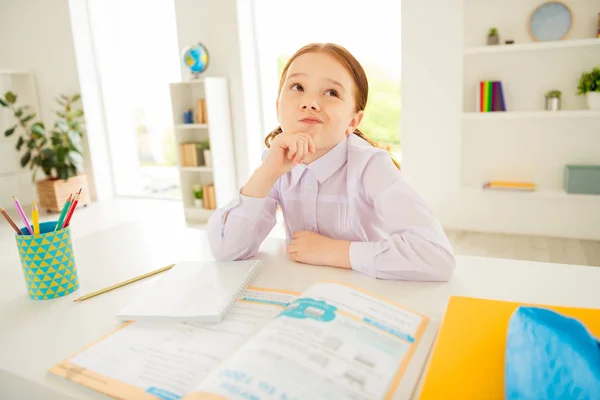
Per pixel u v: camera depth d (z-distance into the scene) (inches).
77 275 33.4
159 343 24.0
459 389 18.1
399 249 32.6
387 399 18.4
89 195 185.0
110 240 45.6
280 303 28.5
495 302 25.6
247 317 26.7
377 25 182.9
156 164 255.9
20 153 184.2
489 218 130.0
